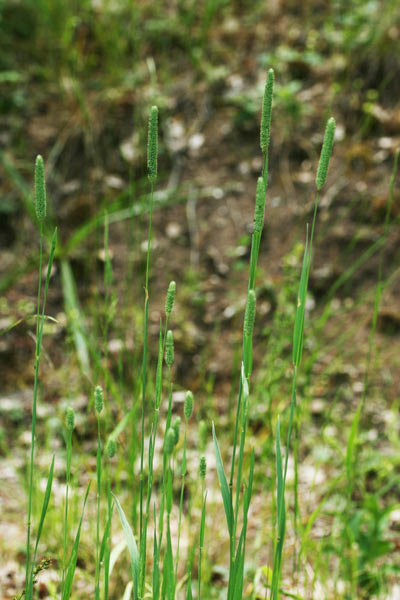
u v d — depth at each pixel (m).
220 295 3.49
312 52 4.29
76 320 2.35
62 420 2.47
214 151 4.06
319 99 4.16
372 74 4.17
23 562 2.13
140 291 3.47
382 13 4.39
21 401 3.01
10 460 2.68
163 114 4.11
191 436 2.75
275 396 2.61
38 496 2.17
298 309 1.09
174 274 3.57
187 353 3.26
